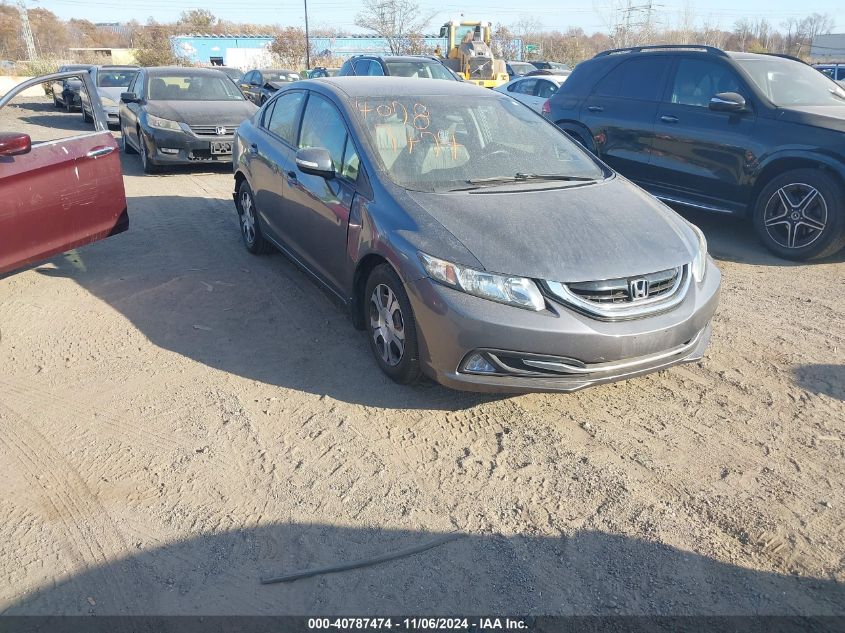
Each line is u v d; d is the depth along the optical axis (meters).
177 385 3.98
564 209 3.78
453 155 4.27
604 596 2.53
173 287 5.46
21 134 4.60
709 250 6.67
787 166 6.27
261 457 3.32
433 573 2.63
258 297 5.28
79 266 5.95
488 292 3.29
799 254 6.21
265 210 5.63
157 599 2.51
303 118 5.10
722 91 6.75
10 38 63.62
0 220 4.65
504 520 2.91
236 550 2.74
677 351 3.57
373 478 3.17
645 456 3.34
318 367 4.18
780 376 4.11
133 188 9.13
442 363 3.45
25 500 3.04
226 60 50.69
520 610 2.47
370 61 13.49
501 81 21.58
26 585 2.58
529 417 3.68
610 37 40.75
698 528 2.86
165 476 3.19
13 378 4.07
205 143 9.84
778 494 3.07
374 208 3.88
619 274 3.36
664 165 7.20
